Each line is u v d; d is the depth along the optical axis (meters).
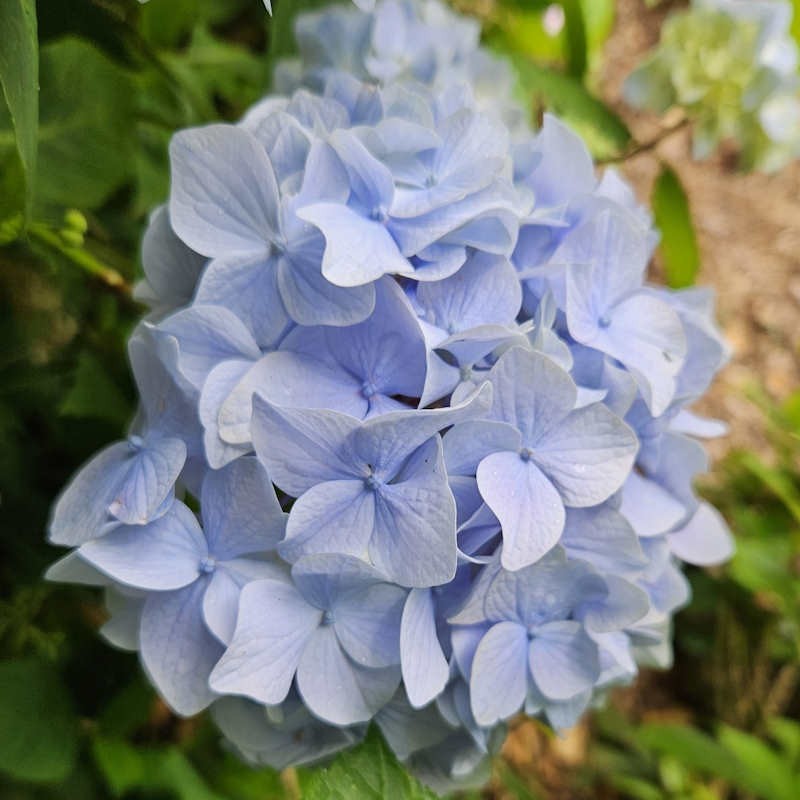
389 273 0.19
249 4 0.41
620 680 0.24
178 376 0.19
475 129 0.21
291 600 0.19
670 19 0.36
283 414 0.17
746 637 0.55
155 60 0.28
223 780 0.33
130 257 0.30
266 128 0.21
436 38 0.30
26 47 0.17
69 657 0.27
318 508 0.18
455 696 0.21
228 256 0.19
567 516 0.21
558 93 0.37
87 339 0.29
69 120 0.25
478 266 0.20
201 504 0.19
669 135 0.37
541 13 0.39
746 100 0.35
